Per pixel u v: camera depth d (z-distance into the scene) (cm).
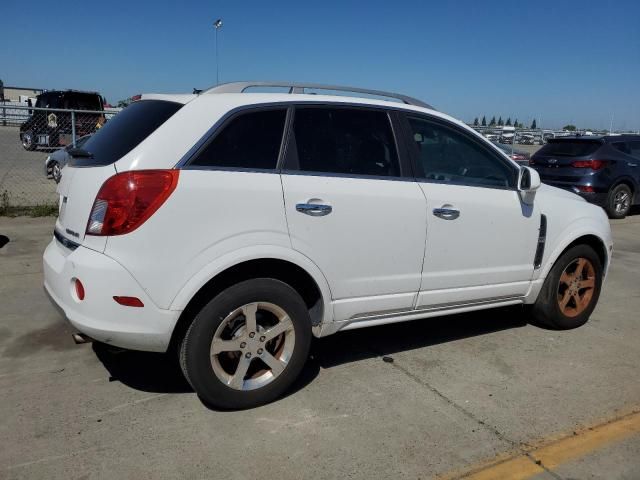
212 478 273
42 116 1327
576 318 489
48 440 298
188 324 317
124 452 290
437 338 461
